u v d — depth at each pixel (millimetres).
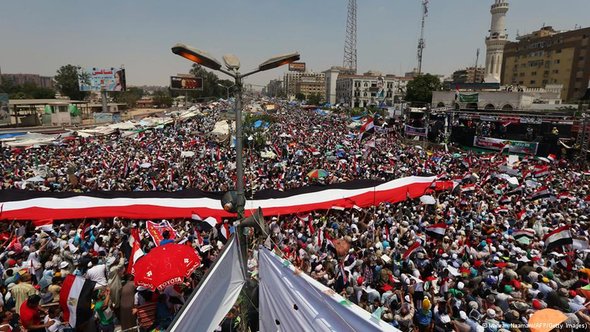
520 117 38281
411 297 9070
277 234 12883
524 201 17688
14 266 10336
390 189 18391
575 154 31766
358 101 130750
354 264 10406
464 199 17891
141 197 15719
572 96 76750
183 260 8164
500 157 30203
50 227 13133
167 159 27219
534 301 8547
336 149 31750
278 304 4816
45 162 26266
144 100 138000
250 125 37906
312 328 4277
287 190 17594
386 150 32688
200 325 4758
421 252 11094
